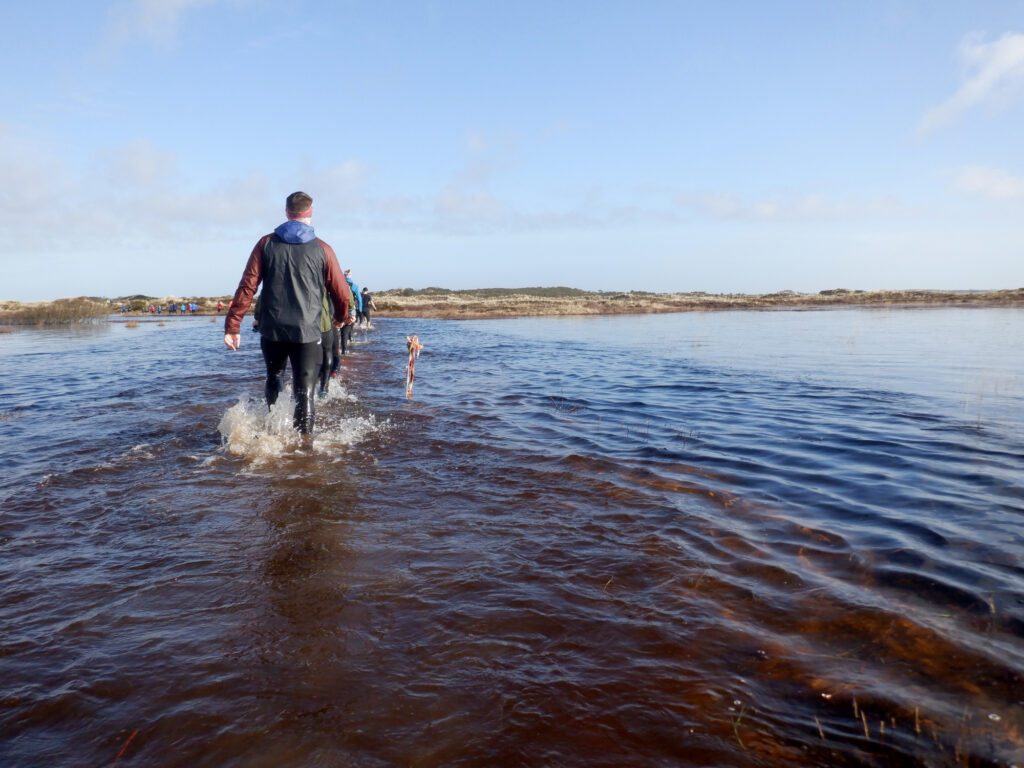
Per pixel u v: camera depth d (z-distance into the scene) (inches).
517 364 492.4
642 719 69.7
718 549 118.5
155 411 255.6
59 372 428.8
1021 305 1987.0
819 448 200.8
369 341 797.9
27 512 135.0
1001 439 212.1
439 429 225.3
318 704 71.7
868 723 69.4
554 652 83.0
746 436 218.8
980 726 68.5
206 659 80.6
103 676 76.8
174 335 961.5
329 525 128.0
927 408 274.7
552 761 63.2
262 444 195.2
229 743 65.3
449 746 65.2
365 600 96.7
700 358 543.2
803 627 90.0
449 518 133.6
